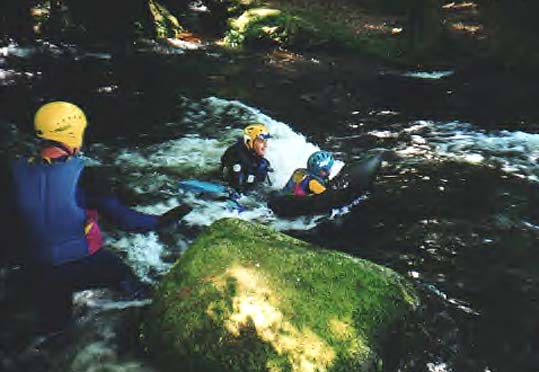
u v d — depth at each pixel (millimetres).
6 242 3857
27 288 3543
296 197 4902
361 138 6781
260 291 3271
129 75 8812
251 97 8117
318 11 12922
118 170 5695
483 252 4535
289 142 6414
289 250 3562
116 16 9742
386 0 13211
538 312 3891
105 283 3639
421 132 6992
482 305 3951
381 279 3531
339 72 9469
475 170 5898
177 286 3396
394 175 5762
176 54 10094
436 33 10188
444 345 3543
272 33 10945
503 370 3424
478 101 8102
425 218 4984
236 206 5020
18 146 6121
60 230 3326
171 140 6469
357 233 4770
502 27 9719
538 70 8875
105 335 3535
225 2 12531
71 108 3395
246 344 3092
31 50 9453
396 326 3373
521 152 6402
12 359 3373
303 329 3146
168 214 3611
